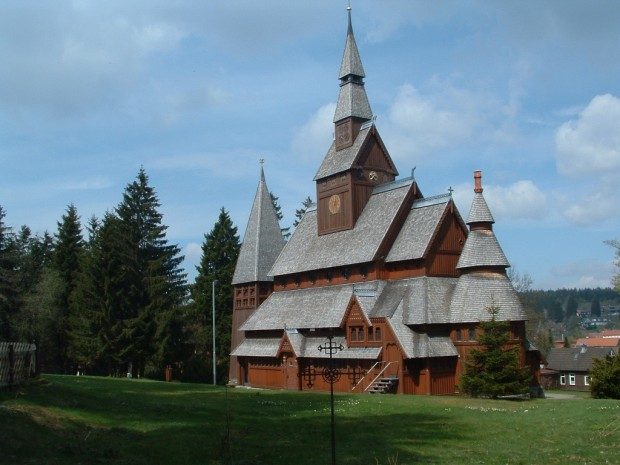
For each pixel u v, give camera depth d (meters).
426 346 54.44
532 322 107.50
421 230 61.34
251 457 22.84
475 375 48.91
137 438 23.98
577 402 42.84
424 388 54.03
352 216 68.88
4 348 26.81
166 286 94.69
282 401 41.16
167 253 102.12
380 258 62.69
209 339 106.88
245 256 86.19
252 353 73.31
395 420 32.66
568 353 117.56
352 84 72.56
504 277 55.56
